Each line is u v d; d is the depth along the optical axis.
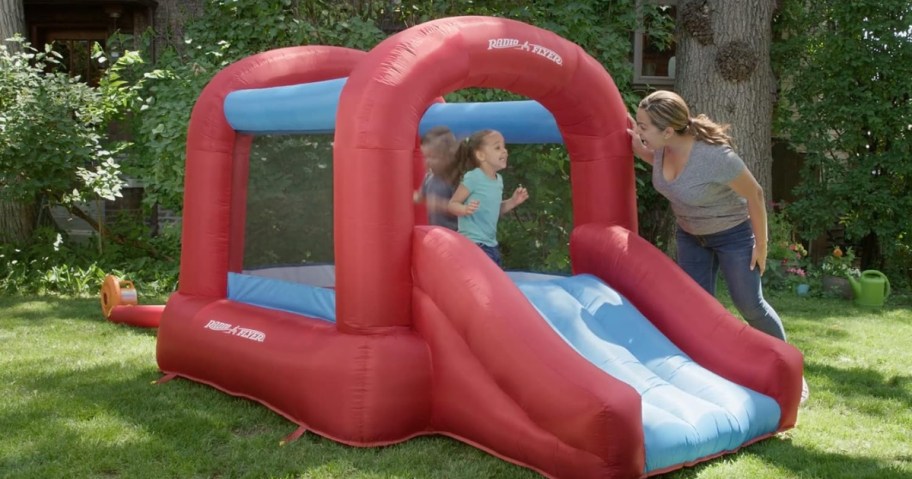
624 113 5.00
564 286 4.57
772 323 4.67
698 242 4.74
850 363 6.18
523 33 4.50
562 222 5.45
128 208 11.87
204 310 5.18
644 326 4.39
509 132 5.35
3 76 8.80
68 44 13.03
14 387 5.12
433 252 4.08
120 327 6.98
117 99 9.27
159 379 5.28
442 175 5.10
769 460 3.94
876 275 9.12
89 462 3.88
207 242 5.34
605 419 3.40
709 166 4.33
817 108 10.44
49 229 9.49
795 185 11.74
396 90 4.16
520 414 3.78
